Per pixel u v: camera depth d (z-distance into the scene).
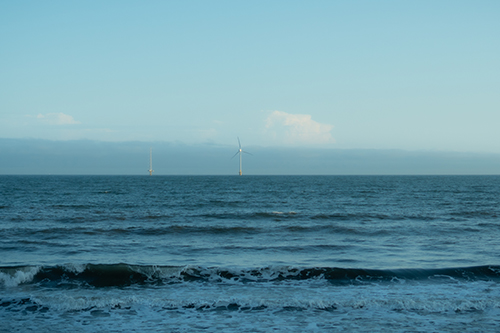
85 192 68.38
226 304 11.59
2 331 9.52
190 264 15.82
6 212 34.22
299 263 16.11
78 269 14.23
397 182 141.00
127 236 22.66
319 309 11.26
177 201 49.06
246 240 21.78
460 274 14.50
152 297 12.18
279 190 80.06
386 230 24.86
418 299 11.94
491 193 68.12
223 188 88.88
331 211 37.50
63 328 9.80
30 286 13.25
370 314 10.89
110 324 10.09
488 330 9.78
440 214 34.47
